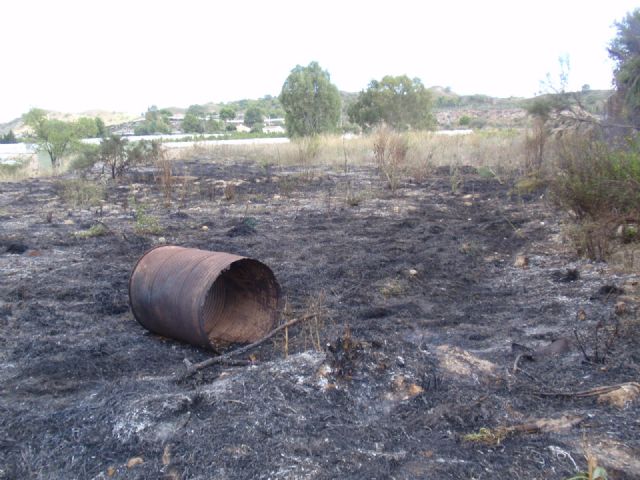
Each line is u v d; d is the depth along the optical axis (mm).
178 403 4145
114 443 3855
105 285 7383
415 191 14141
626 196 7578
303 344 5531
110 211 12297
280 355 5305
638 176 7543
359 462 3580
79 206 12945
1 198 14227
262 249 8977
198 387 4535
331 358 4520
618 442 3713
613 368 4758
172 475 3521
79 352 5457
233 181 16016
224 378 4742
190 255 5688
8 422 4148
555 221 10203
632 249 7625
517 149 18234
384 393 4332
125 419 4016
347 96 62344
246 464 3568
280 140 32938
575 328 5695
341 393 4316
